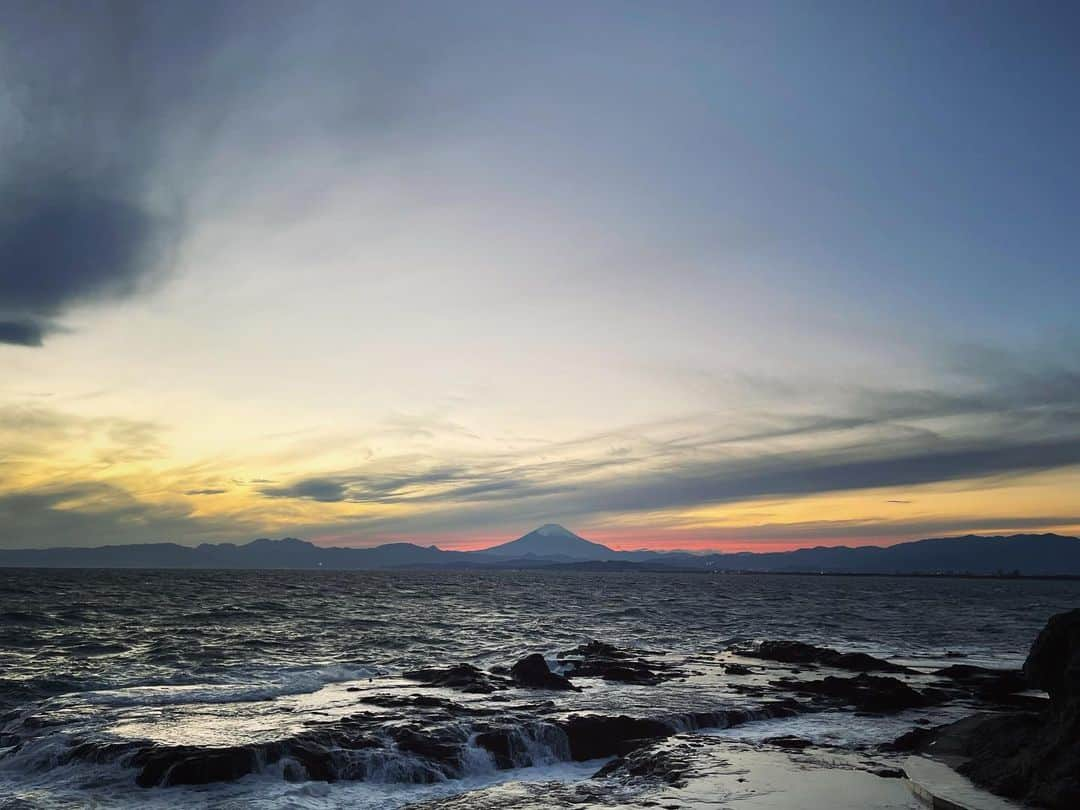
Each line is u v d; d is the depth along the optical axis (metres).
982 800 14.18
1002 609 103.31
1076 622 17.28
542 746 22.23
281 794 17.81
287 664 37.53
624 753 22.23
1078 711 14.99
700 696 30.08
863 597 141.25
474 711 25.34
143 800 17.23
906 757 19.38
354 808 17.33
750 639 57.34
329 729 21.64
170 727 22.34
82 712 24.81
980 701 30.12
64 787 18.02
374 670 36.56
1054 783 13.73
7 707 26.47
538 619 74.25
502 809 15.38
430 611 82.62
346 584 166.38
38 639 46.12
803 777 16.80
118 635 49.38
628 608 95.12
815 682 32.56
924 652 49.09
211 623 59.88
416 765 19.84
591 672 36.78
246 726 22.56
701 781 16.44
